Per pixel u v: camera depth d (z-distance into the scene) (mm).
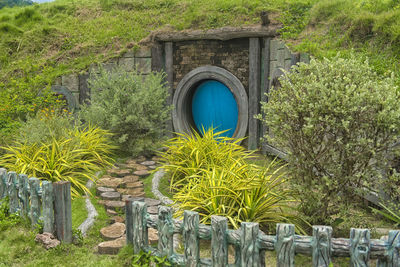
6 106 9445
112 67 9695
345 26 7270
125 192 5613
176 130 9375
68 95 9961
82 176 6234
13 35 11922
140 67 9578
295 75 3885
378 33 6605
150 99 8258
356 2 7836
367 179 3547
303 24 8078
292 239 2447
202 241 3941
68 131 7160
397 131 3412
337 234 3715
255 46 8164
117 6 12086
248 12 9031
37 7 13672
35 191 4066
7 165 6160
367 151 3500
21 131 7375
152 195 5559
